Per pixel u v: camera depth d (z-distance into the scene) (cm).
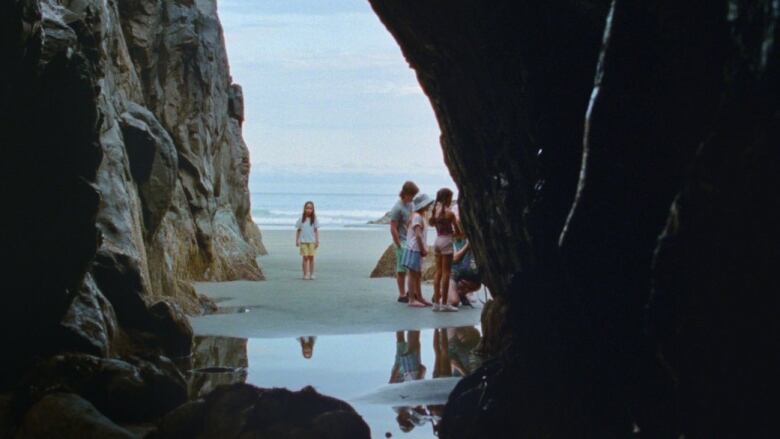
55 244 1175
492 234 1322
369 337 1602
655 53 594
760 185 482
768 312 486
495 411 828
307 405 877
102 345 1241
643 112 607
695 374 521
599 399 714
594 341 712
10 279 1138
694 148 568
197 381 1212
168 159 1820
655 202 621
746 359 496
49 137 1148
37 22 1073
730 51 515
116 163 1593
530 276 843
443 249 1942
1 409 980
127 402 1016
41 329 1188
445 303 1955
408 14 1204
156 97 2512
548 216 898
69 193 1180
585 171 621
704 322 512
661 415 638
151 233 1809
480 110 1213
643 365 649
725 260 500
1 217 1112
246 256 2688
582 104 927
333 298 2161
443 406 1061
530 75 1002
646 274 635
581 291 658
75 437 888
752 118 485
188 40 2559
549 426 770
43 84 1127
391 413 1027
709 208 504
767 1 475
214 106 2834
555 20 948
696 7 550
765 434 488
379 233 5266
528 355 810
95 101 1188
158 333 1416
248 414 866
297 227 2647
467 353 1430
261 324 1752
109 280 1413
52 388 988
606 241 634
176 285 1909
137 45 2481
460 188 1466
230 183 3228
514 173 1146
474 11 1068
